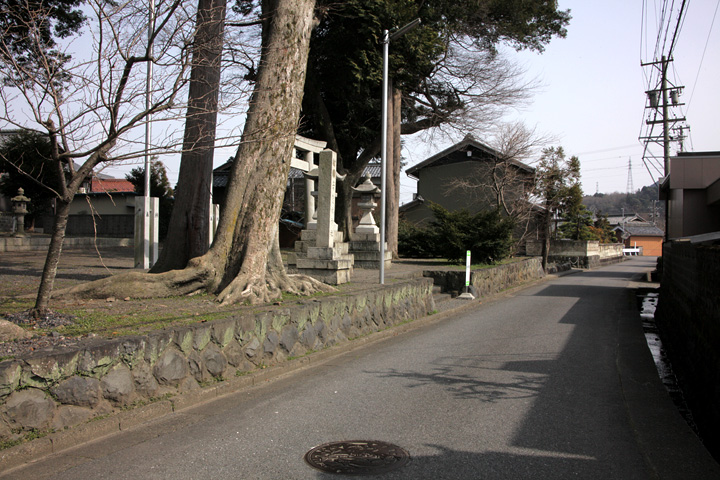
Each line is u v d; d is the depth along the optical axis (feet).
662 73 87.20
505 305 47.19
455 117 82.79
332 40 61.57
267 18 32.32
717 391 16.99
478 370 22.38
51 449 12.94
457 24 74.38
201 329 18.26
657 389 18.97
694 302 23.66
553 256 110.22
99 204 107.86
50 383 13.37
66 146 18.33
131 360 15.65
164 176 111.86
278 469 12.21
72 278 36.50
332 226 40.11
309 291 31.27
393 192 75.87
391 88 71.36
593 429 15.07
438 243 68.64
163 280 28.12
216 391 18.11
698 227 47.80
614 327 34.37
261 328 21.27
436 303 45.09
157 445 13.66
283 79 30.17
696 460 12.73
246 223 29.55
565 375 21.48
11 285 31.63
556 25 75.97
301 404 17.40
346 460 12.75
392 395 18.51
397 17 59.98
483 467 12.37
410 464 12.53
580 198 114.32
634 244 219.61
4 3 22.98
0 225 96.02
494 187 92.99
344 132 76.28
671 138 90.12
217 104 25.50
